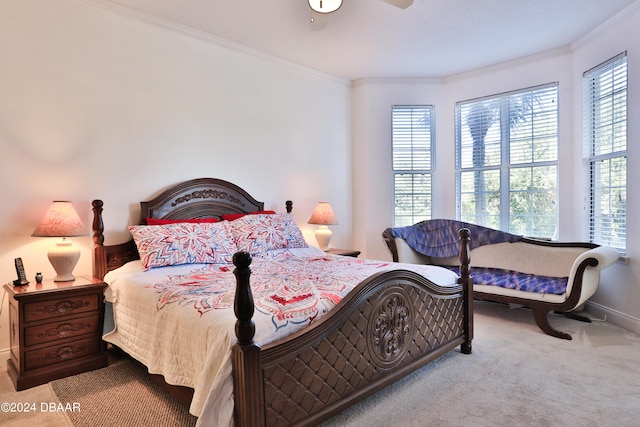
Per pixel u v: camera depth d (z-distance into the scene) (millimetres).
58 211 2629
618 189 3482
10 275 2691
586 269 3035
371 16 3270
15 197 2699
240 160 3957
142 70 3281
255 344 1575
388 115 4969
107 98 3094
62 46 2877
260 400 1573
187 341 1850
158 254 2799
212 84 3730
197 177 3631
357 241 5047
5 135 2650
